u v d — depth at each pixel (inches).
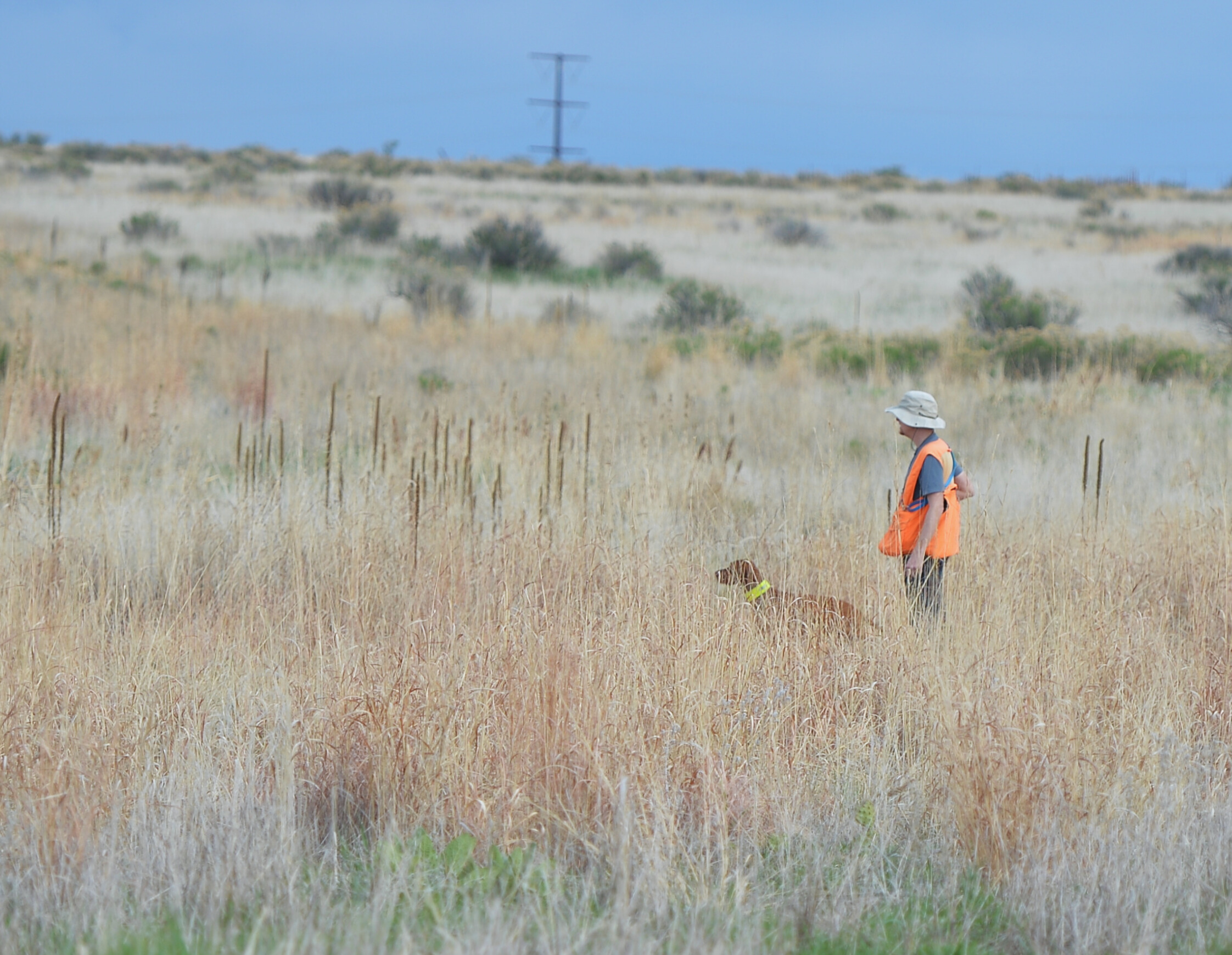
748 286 2285.9
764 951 238.8
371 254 2421.3
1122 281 2422.5
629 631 370.3
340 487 540.1
